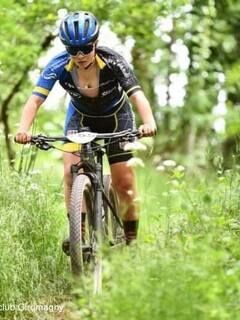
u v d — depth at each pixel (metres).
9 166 12.73
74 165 10.47
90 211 10.44
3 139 14.52
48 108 24.84
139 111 10.47
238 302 8.16
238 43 24.31
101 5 19.61
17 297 10.45
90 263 9.85
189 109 24.59
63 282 11.16
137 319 7.84
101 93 10.89
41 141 10.26
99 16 20.14
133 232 11.44
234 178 13.17
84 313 8.72
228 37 23.31
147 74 26.39
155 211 13.23
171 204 12.66
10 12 19.22
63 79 10.84
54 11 19.80
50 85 10.74
